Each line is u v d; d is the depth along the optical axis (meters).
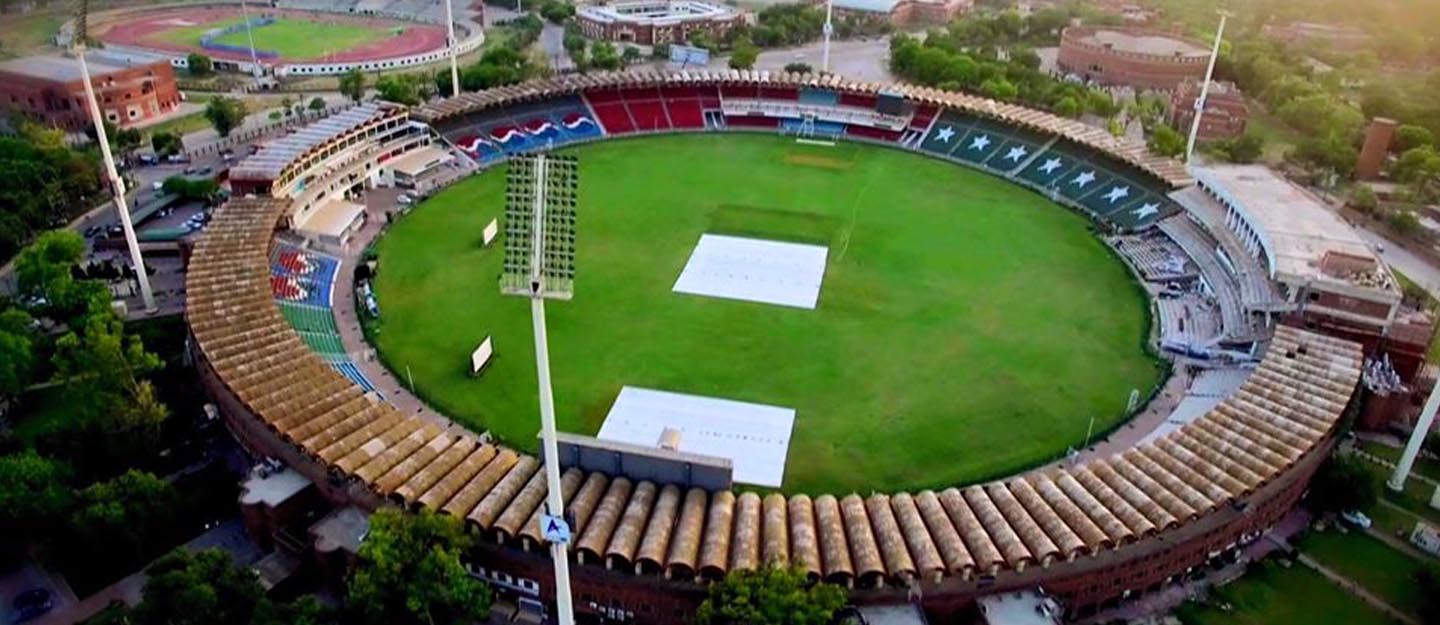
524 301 116.38
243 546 76.50
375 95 197.62
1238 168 138.50
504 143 167.38
